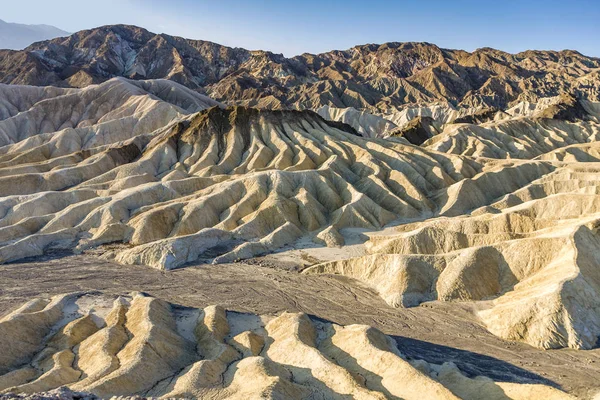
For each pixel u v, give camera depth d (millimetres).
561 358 38844
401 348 40875
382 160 103812
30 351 39688
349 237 75312
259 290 55875
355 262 61062
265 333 43906
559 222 58312
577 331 40844
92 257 66312
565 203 65875
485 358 39219
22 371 34969
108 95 167875
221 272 61812
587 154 116188
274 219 77750
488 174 94438
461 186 88750
